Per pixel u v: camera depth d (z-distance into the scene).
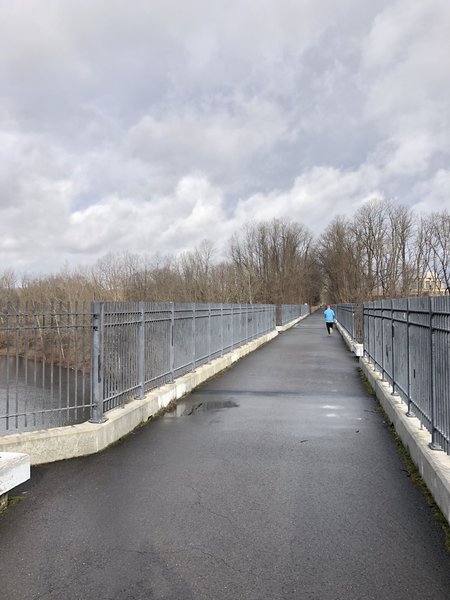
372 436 7.29
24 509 4.63
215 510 4.59
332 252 89.56
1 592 3.26
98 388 6.76
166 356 10.02
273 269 78.44
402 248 67.50
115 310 7.37
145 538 4.02
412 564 3.58
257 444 6.87
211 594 3.21
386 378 10.14
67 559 3.69
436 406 5.41
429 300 5.69
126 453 6.43
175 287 50.22
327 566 3.56
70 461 6.09
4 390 13.80
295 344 25.14
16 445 5.84
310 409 9.23
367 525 4.24
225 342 16.41
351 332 23.52
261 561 3.64
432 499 4.77
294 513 4.50
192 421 8.26
